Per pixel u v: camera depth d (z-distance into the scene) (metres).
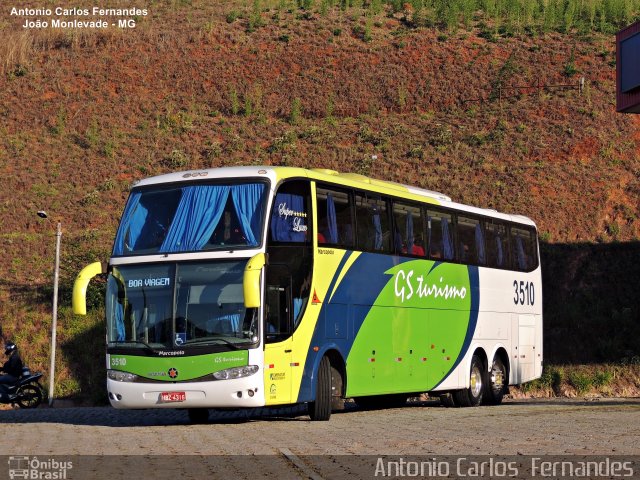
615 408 27.22
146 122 75.69
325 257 22.83
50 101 78.62
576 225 57.03
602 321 46.97
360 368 24.02
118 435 18.84
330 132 73.00
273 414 27.33
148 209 22.23
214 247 21.22
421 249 27.33
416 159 67.38
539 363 34.69
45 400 40.97
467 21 88.75
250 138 72.88
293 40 86.88
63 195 65.69
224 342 20.66
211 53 85.19
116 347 21.48
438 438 16.78
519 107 73.25
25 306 49.25
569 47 81.94
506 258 32.59
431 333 27.55
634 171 62.38
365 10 94.38
